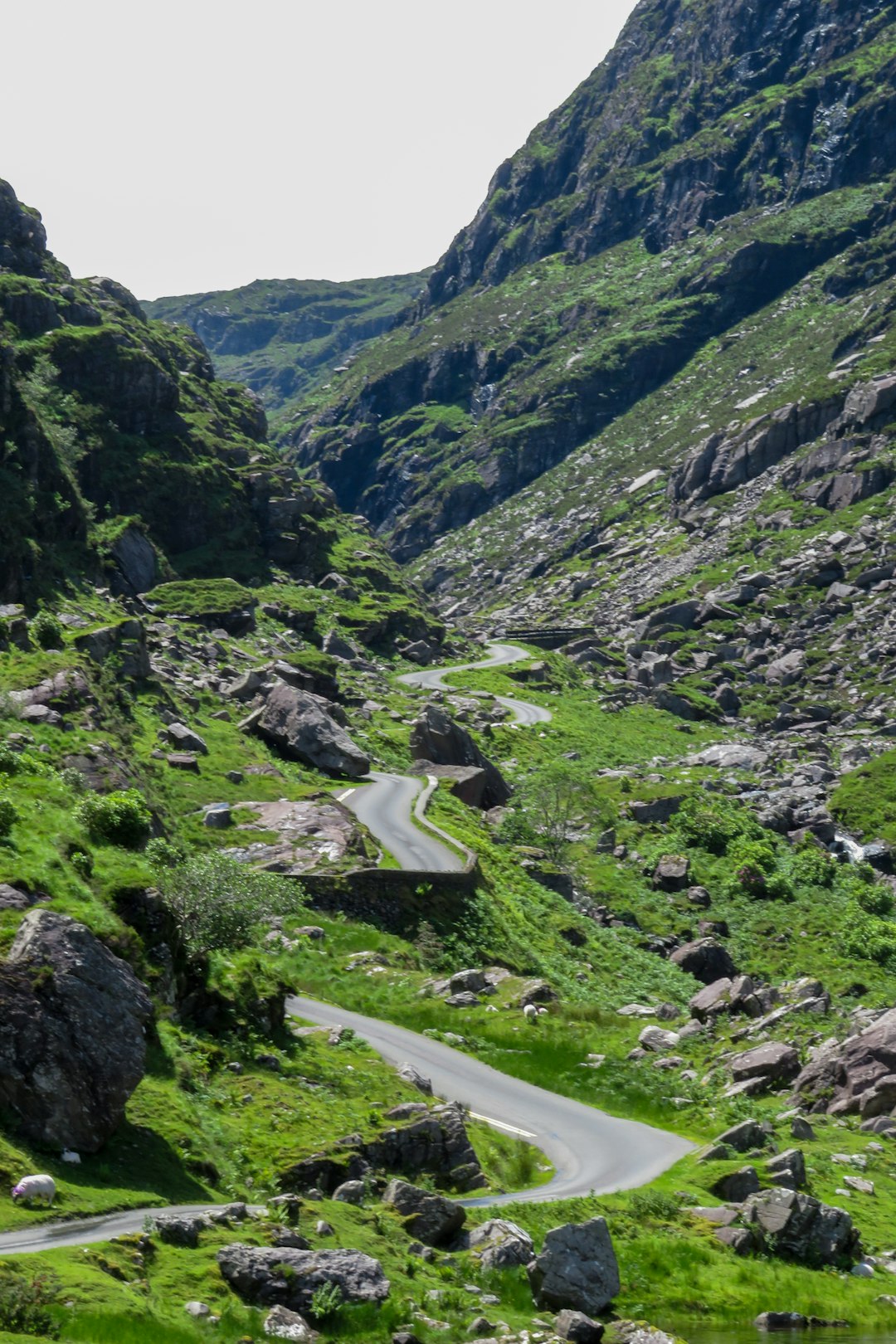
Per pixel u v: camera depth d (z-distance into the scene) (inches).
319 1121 1485.0
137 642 4131.4
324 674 5128.0
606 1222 1323.8
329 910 2778.1
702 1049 2438.5
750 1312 1339.8
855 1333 1306.6
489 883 3353.8
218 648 5108.3
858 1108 2107.5
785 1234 1514.5
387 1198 1336.1
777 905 4311.0
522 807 4808.1
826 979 3676.2
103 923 1439.5
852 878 4650.6
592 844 4699.8
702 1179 1644.9
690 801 5128.0
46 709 3026.6
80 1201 1107.3
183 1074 1462.8
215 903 1772.9
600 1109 1979.6
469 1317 1141.1
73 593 4670.3
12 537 4483.3
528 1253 1295.5
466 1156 1510.8
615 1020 2556.6
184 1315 983.6
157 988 1560.0
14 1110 1163.3
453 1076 1991.9
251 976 1788.9
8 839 1529.3
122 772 2861.7
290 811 3221.0
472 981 2561.5
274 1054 1674.5
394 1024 2269.9
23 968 1219.9
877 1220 1659.7
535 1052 2235.5
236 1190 1274.6
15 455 4891.7
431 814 3735.2
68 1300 930.1
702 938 3892.7
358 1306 1077.8
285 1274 1072.2
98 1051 1222.3
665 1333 1202.0
